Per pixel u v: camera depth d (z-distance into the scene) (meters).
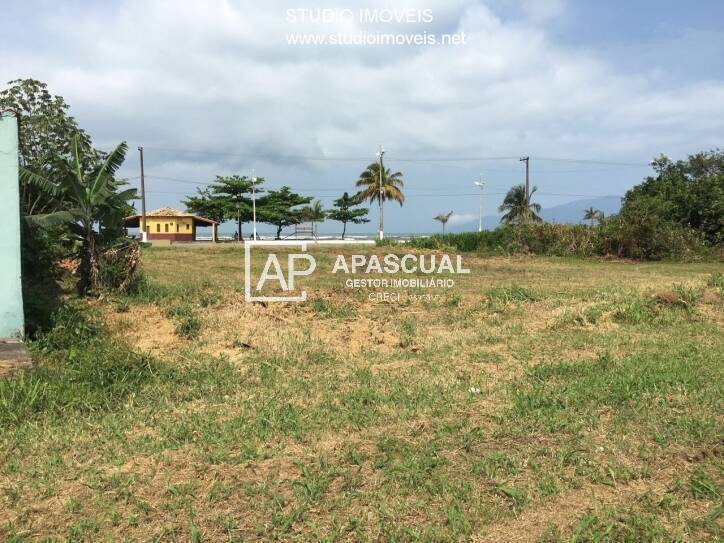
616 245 24.69
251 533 2.83
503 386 5.20
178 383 5.23
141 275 10.14
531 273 16.59
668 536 2.83
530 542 2.80
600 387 5.03
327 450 3.77
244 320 7.91
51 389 4.69
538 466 3.53
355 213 56.56
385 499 3.14
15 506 3.08
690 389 4.98
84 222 9.54
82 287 9.64
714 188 25.14
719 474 3.47
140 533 2.83
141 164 38.16
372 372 5.74
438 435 4.00
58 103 13.46
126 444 3.85
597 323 8.11
